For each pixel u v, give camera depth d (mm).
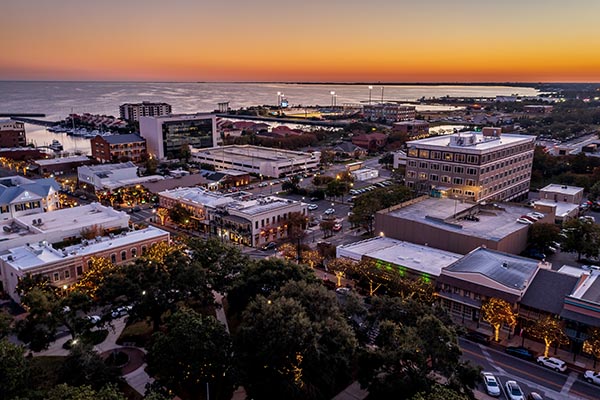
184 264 80875
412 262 95375
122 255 101312
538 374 67312
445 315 69938
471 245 101125
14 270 88562
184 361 57312
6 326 66562
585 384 65062
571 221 115062
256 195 170000
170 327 62531
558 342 71688
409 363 59594
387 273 88188
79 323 71750
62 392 48250
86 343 64750
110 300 74875
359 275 92000
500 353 72875
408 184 168625
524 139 174375
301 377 60625
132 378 66188
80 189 188000
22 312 85625
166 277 76938
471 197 152375
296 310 62875
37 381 61250
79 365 59375
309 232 137000
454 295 84312
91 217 118812
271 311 62250
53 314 67812
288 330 58469
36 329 69375
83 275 88438
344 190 171000
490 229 108375
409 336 58938
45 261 90438
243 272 82875
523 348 72438
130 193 165750
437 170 160000
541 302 76938
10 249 97875
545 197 155250
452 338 59156
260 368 60938
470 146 155500
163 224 146000
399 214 117562
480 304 81125
